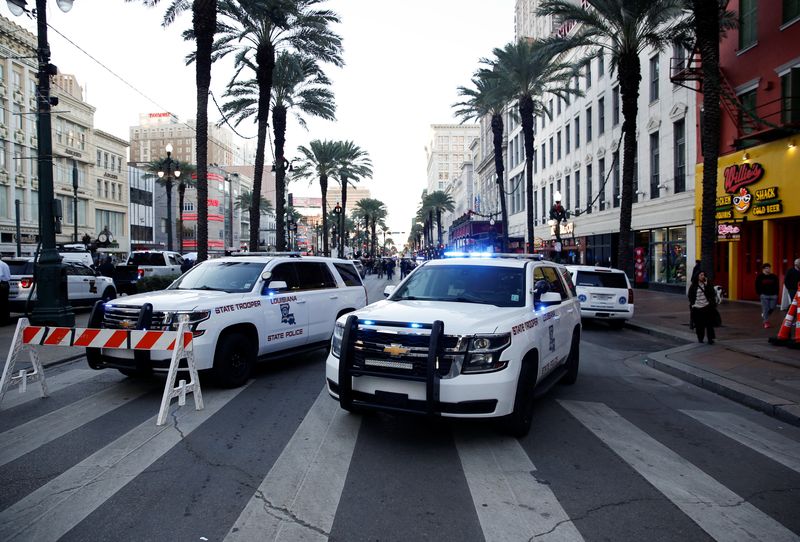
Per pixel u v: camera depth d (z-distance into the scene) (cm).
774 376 816
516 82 3025
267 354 797
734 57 2044
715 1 1473
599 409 662
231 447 496
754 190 1934
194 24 1731
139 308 673
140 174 6681
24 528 345
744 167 1978
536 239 4775
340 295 962
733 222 2066
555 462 475
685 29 1969
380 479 429
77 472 436
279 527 350
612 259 3200
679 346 1139
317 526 352
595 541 340
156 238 8244
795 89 1756
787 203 1788
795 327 1049
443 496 400
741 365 903
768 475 457
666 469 465
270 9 1966
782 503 401
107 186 5828
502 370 489
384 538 338
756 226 2070
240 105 2717
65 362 906
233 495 396
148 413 604
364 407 500
